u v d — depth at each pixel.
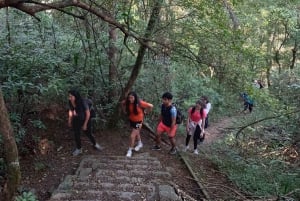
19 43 8.34
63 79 9.05
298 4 14.30
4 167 6.88
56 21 10.09
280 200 6.22
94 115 9.39
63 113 10.58
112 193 6.20
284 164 9.05
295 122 10.29
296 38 19.66
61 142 9.29
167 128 9.26
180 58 8.35
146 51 10.41
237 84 8.44
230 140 11.56
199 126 9.49
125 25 7.19
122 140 10.12
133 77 10.10
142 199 6.10
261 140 11.16
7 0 4.94
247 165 8.79
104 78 10.87
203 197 6.74
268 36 22.48
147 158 8.59
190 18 8.59
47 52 8.83
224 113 16.67
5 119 4.47
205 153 9.92
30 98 8.43
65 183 6.64
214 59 8.33
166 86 12.75
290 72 14.03
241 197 6.48
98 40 10.07
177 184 7.23
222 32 8.02
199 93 14.27
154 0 8.46
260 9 13.48
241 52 8.15
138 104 8.59
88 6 5.96
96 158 8.44
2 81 7.83
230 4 8.91
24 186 6.90
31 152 8.32
